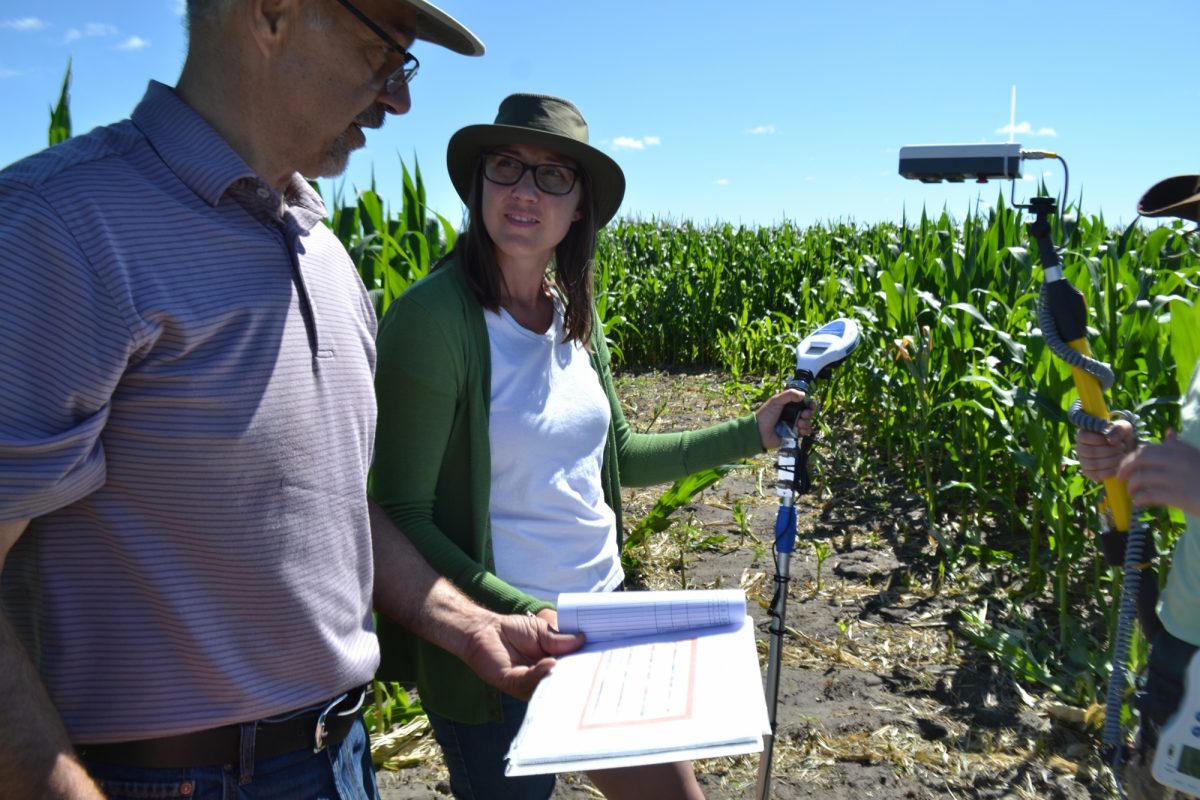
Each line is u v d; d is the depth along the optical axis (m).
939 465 6.37
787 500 2.12
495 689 1.93
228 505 1.29
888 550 5.23
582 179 2.00
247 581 1.32
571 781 3.12
